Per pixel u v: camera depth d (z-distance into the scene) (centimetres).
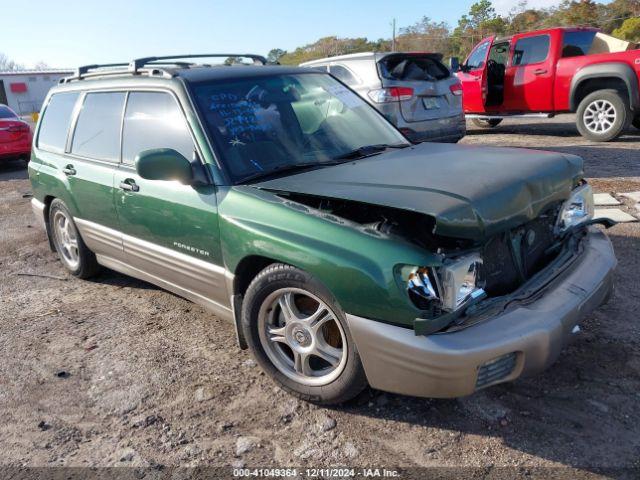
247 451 288
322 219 291
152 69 410
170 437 303
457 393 256
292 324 316
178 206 364
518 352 259
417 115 833
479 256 271
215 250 347
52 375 373
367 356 275
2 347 416
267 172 350
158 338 414
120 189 416
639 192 678
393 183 289
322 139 388
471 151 363
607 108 1017
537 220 317
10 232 731
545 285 290
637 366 330
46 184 523
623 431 279
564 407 300
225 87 386
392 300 261
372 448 283
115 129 436
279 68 428
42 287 534
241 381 350
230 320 366
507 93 1155
